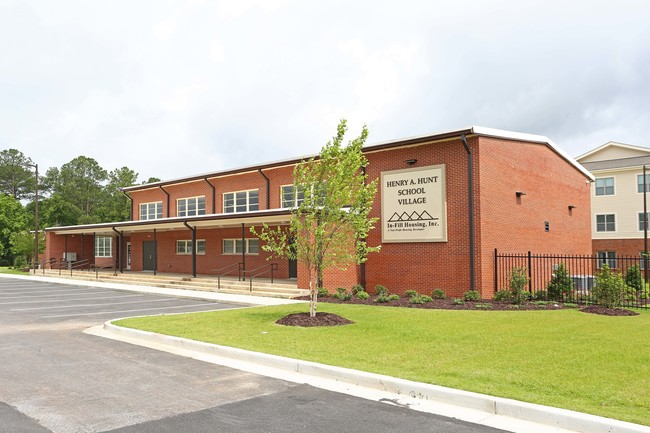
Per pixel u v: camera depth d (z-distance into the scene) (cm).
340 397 670
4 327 1288
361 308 1520
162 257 3331
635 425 514
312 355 863
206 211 3088
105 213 7906
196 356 925
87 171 9219
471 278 1814
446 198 1909
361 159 1377
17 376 779
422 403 643
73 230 3553
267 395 679
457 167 1888
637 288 2077
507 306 1564
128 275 3031
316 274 1375
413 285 1978
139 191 3656
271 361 848
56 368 831
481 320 1238
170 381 750
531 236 2144
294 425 564
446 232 1900
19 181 8981
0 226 6131
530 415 575
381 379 707
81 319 1437
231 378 767
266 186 2706
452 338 1000
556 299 1742
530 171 2175
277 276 2548
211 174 2989
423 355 854
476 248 1823
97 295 2214
